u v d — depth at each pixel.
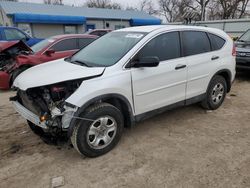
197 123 4.62
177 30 4.30
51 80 3.21
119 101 3.65
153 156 3.54
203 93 4.82
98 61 3.80
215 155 3.54
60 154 3.63
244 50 7.66
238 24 16.06
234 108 5.39
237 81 7.96
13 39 11.20
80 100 3.15
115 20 28.83
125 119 3.83
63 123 3.16
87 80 3.27
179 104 4.41
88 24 27.20
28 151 3.74
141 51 3.76
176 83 4.21
